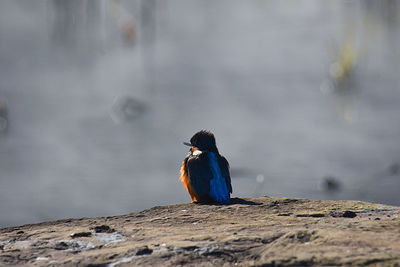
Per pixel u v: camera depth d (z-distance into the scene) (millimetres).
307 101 31391
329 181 17516
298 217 6602
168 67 43062
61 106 31656
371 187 17359
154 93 34656
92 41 52281
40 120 28422
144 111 30188
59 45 51031
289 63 42156
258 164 20688
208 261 5145
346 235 5375
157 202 17094
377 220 6180
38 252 5559
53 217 15648
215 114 29609
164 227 6395
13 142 24234
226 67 42500
